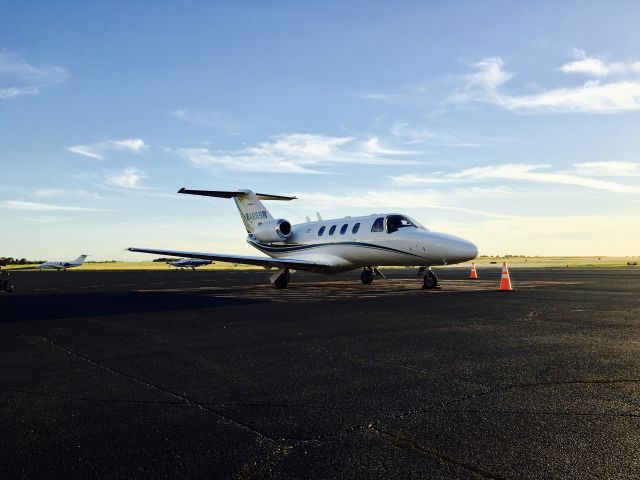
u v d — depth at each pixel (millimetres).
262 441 3578
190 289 21797
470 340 7480
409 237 18875
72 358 6656
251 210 25234
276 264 20141
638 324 8969
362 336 8000
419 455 3281
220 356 6641
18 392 4969
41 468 3189
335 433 3707
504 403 4371
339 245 21172
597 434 3607
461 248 17891
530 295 15516
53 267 73312
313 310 11914
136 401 4621
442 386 4949
